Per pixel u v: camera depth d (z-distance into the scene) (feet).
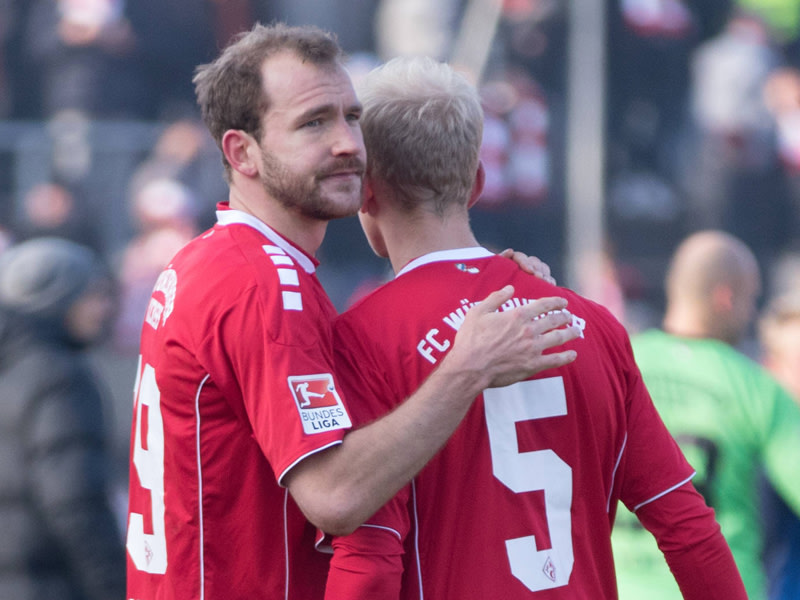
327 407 21.66
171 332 23.02
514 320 21.45
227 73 23.85
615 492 24.71
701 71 94.43
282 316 21.99
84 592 35.06
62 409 34.96
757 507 37.88
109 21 83.05
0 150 75.82
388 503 21.88
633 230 90.12
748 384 37.47
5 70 82.58
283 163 23.31
